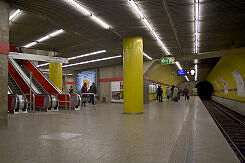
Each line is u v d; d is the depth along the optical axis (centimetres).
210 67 3025
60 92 1459
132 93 1158
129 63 1180
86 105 1830
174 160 362
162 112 1209
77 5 809
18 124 770
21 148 443
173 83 4969
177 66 2831
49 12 877
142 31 1117
